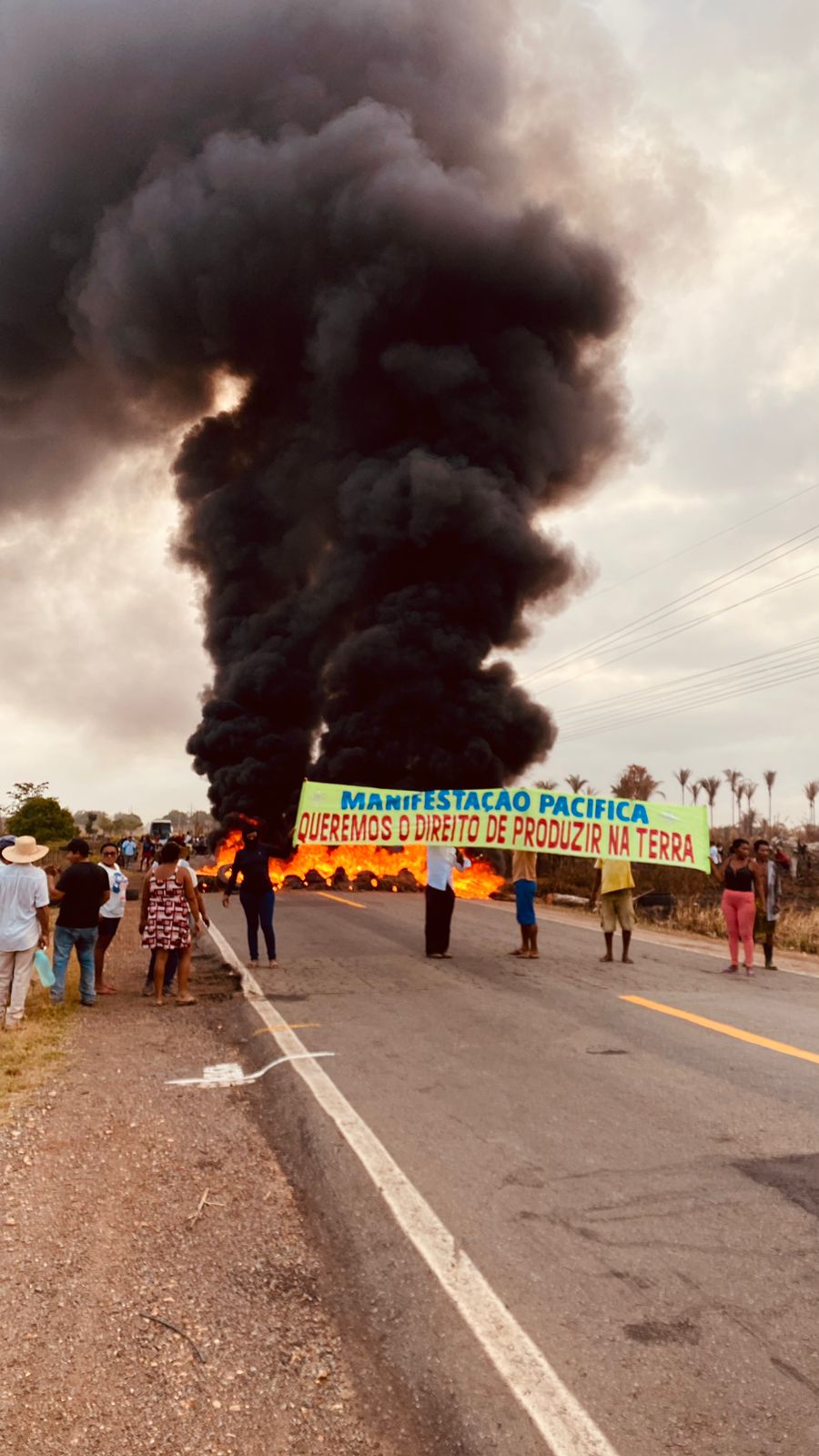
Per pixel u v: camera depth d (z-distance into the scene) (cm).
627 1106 539
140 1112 545
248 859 1099
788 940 1481
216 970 1106
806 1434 248
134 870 4012
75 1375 283
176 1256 362
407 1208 394
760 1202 399
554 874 2805
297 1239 377
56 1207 409
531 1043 699
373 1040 707
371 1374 283
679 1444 244
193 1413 265
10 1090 588
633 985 979
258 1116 539
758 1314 308
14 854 800
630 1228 375
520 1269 341
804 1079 596
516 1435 250
